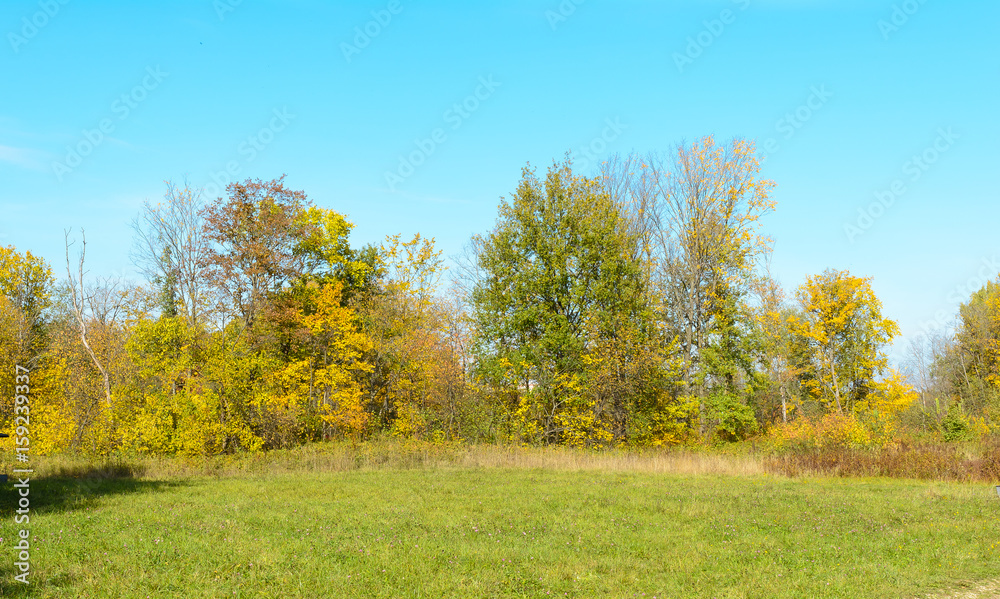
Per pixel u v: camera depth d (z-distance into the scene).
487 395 39.50
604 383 38.41
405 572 10.27
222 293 36.25
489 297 40.88
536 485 22.23
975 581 10.34
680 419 41.81
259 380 32.34
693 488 21.83
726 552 12.13
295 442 34.84
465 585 9.75
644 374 39.12
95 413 29.91
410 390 39.56
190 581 9.52
